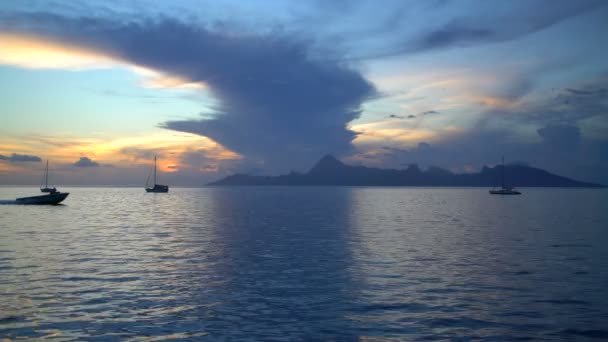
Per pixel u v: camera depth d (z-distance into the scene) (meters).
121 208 76.25
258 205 90.88
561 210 75.75
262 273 20.67
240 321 13.75
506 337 12.54
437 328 13.22
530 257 25.33
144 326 13.22
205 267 22.05
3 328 12.88
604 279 19.62
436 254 26.31
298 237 34.53
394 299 16.25
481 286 18.27
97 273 20.47
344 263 23.28
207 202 104.75
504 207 86.81
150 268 21.75
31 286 17.83
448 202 112.56
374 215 61.59
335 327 13.25
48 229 40.09
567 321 13.91
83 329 12.90
